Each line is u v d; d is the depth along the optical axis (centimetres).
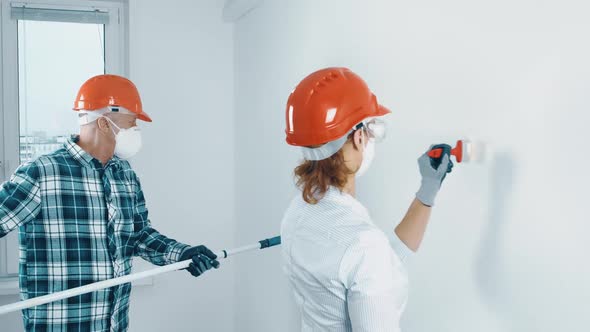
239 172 326
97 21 325
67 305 183
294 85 237
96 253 188
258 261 293
